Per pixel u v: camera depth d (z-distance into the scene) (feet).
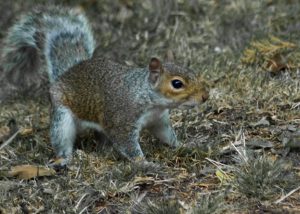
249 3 48.65
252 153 31.71
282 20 46.55
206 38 46.55
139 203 28.30
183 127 35.45
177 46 45.88
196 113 37.37
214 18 48.03
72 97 34.96
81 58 39.34
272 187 28.66
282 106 36.94
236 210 27.37
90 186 30.42
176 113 37.45
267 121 35.17
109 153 33.55
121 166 31.55
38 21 42.09
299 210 27.09
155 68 32.01
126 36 47.88
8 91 44.68
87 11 50.78
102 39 47.34
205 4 49.11
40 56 42.91
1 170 33.19
